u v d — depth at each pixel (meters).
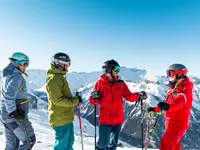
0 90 4.96
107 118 5.58
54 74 5.14
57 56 5.15
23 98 4.97
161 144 5.25
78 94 5.62
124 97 5.96
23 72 5.00
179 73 5.10
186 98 4.96
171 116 5.18
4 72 4.79
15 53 4.89
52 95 5.03
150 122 5.71
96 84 5.84
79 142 11.43
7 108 4.62
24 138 4.98
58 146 5.23
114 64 5.63
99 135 5.62
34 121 92.00
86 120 136.38
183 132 5.17
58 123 5.21
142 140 5.80
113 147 5.80
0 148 7.47
